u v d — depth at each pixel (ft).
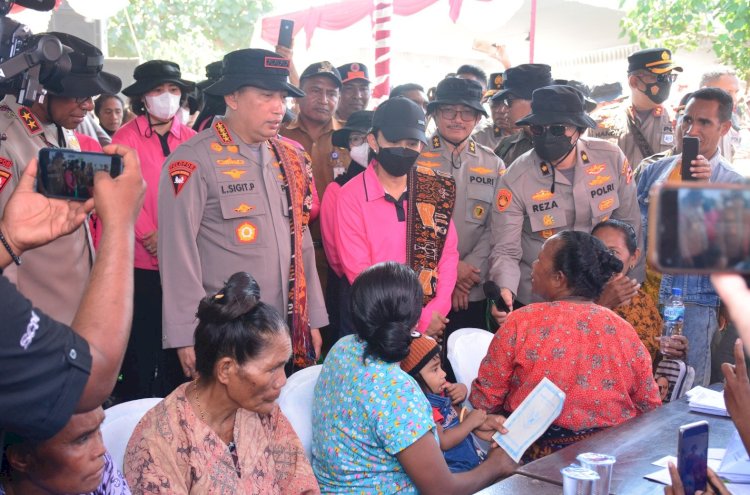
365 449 7.70
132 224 4.20
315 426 8.24
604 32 27.71
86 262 10.02
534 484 7.11
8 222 4.25
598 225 11.29
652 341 11.51
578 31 27.86
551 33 28.02
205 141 10.52
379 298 7.70
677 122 15.21
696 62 26.00
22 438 5.16
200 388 6.97
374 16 20.25
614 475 7.27
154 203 13.39
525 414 8.32
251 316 6.77
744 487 6.87
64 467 5.30
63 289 9.61
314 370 9.07
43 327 3.55
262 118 10.42
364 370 7.74
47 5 6.15
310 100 15.38
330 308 14.30
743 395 5.84
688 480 5.80
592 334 8.80
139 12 38.63
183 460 6.73
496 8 22.08
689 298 13.06
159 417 6.82
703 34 24.68
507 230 13.16
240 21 40.24
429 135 15.48
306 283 11.43
